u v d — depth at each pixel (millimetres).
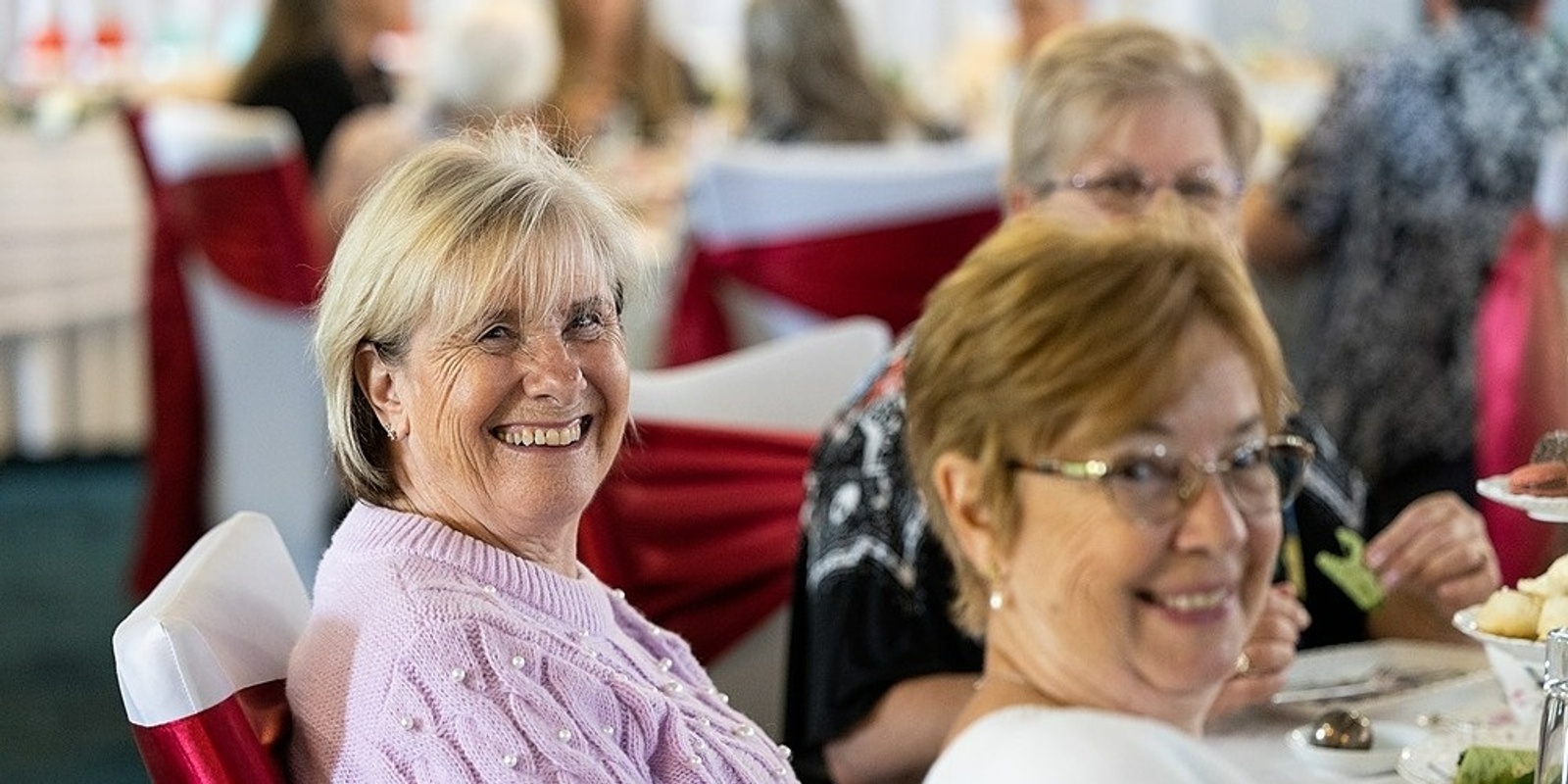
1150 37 3289
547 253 2117
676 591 3375
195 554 2301
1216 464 2020
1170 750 1806
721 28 12141
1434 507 3010
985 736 1835
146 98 9773
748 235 5898
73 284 9578
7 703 6641
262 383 6715
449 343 2107
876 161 5758
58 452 10109
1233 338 2043
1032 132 3281
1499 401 4625
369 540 2131
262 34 8320
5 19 10898
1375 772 2414
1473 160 5398
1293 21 11359
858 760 2980
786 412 3762
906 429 2221
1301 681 2793
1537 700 2465
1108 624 2023
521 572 2137
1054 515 2033
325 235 7008
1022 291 2051
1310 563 3162
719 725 2281
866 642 2969
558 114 2518
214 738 1994
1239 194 3320
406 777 1984
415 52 9250
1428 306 5445
